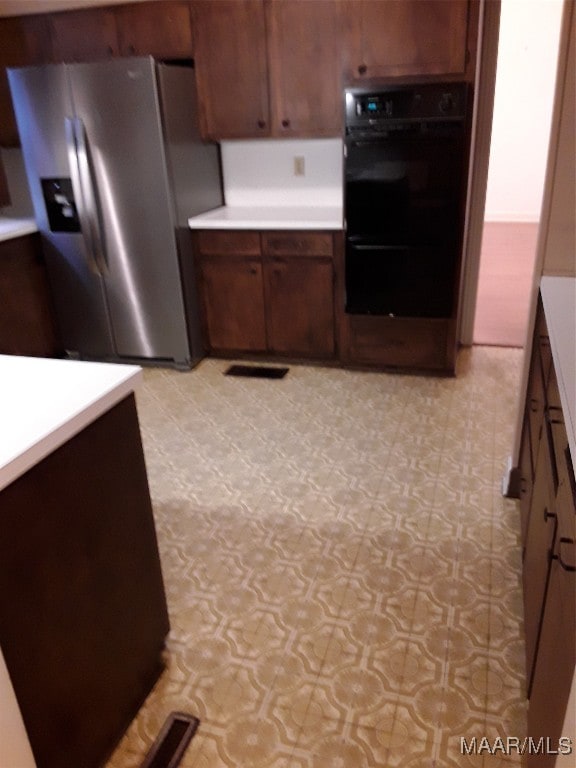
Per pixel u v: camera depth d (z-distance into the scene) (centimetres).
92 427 136
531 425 205
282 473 272
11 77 341
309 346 380
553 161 198
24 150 357
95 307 387
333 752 153
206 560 221
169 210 348
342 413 325
